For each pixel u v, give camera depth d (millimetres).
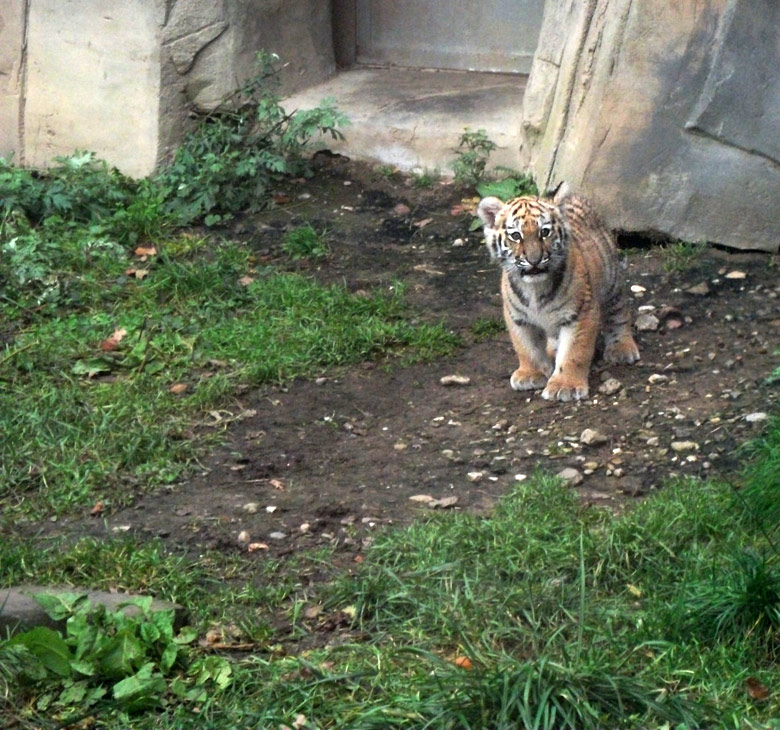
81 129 6871
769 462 5051
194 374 5742
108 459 5352
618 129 6277
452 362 5836
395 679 4680
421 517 5137
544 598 4828
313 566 5012
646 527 4980
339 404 5641
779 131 6172
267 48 6980
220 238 6516
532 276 5531
